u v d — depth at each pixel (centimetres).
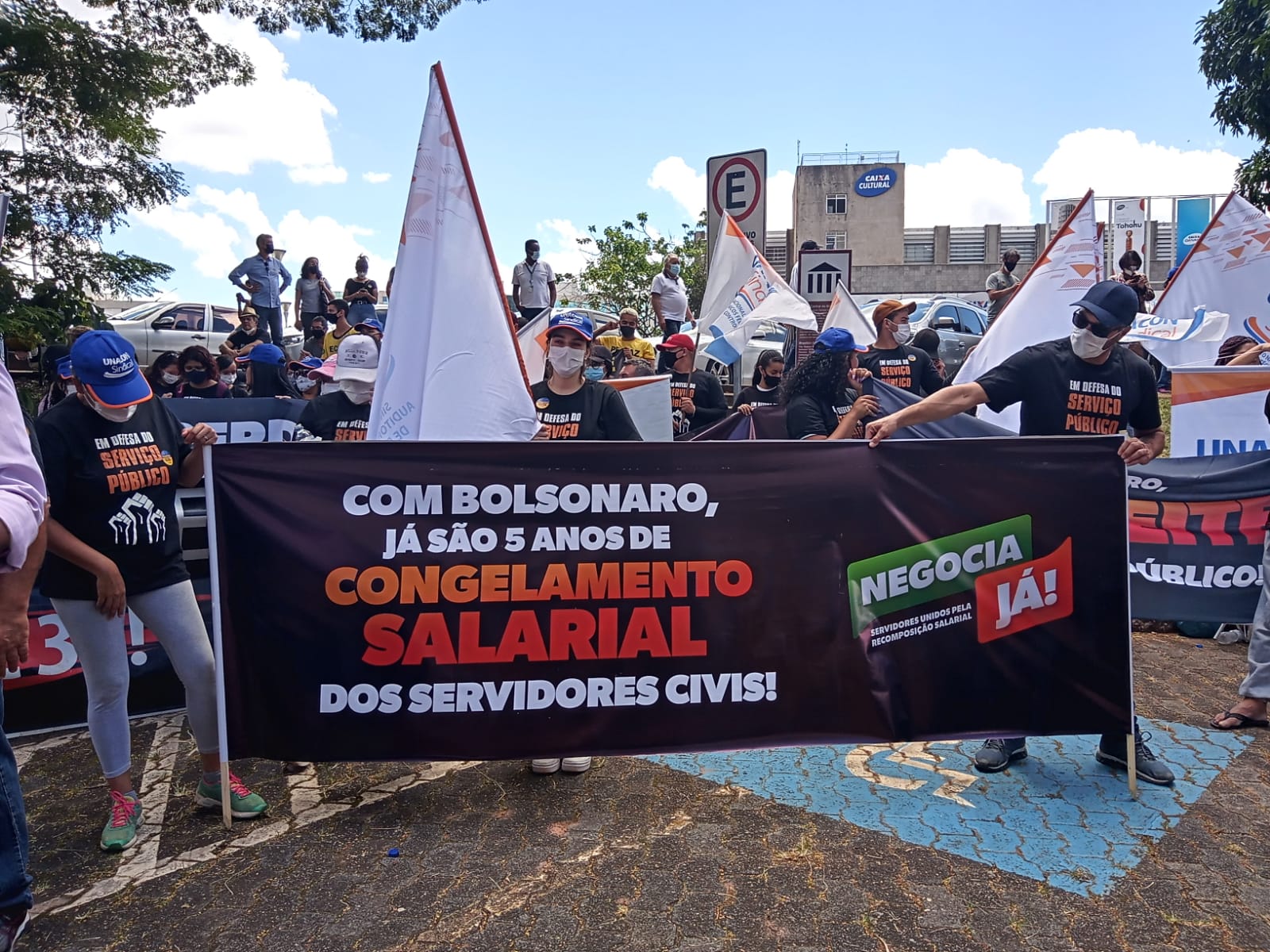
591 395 504
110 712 374
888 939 304
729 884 337
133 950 305
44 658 497
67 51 1409
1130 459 404
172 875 350
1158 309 867
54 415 366
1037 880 337
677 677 391
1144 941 302
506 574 383
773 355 892
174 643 385
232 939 310
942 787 414
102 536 368
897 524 397
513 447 381
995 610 402
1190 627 633
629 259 3275
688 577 390
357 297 1467
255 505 376
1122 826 376
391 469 379
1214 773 423
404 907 326
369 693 380
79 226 1491
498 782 425
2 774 271
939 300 1941
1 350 262
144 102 1502
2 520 242
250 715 379
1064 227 608
